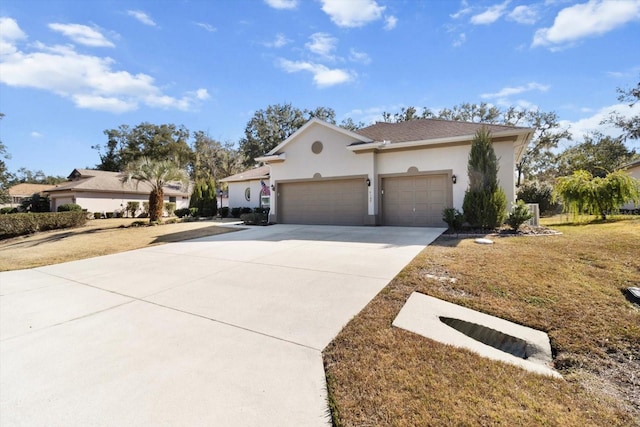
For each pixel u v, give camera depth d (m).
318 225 14.76
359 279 5.48
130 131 45.38
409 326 3.59
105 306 4.70
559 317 3.74
